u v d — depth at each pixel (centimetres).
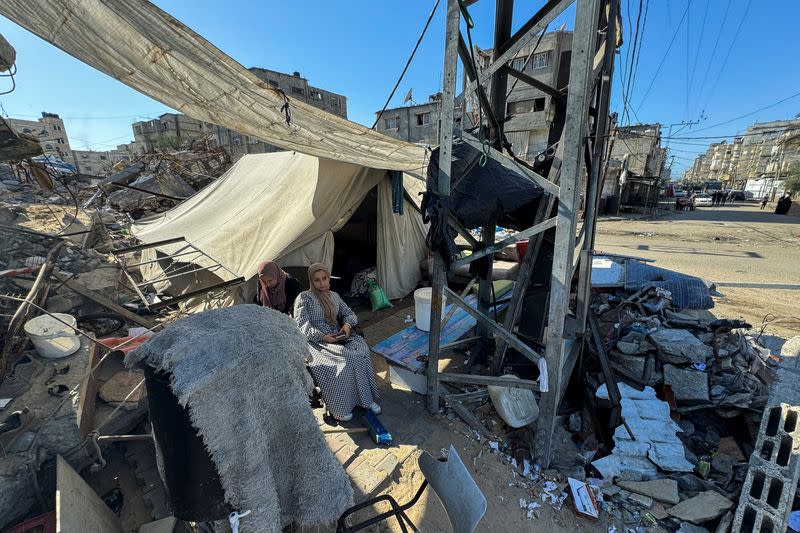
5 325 325
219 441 139
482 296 404
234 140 3438
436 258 288
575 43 211
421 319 451
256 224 544
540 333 382
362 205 793
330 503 174
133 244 800
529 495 253
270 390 156
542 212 306
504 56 248
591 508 241
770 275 827
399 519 182
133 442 281
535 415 316
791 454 216
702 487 259
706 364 352
